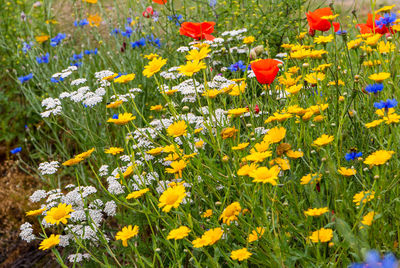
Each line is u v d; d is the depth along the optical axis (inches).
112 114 119.4
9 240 117.1
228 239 64.6
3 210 126.1
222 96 87.0
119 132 117.2
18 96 163.9
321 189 61.0
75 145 144.5
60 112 101.8
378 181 55.9
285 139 76.5
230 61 126.0
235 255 54.1
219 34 137.7
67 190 125.6
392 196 60.6
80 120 128.9
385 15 76.4
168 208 54.7
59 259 63.3
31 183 138.2
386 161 53.9
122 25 173.9
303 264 57.7
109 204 79.4
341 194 61.4
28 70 161.0
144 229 82.1
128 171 72.0
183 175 71.9
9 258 111.3
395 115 59.5
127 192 83.7
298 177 68.6
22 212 125.3
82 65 140.8
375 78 66.1
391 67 78.5
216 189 73.4
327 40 79.0
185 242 61.5
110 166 104.7
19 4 191.5
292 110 64.9
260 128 76.1
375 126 65.4
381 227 57.5
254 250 61.6
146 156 81.8
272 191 62.9
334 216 56.7
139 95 127.2
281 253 55.9
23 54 163.2
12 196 131.4
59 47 155.6
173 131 68.2
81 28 179.0
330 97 83.0
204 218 70.8
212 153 85.4
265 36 124.0
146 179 75.0
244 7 143.8
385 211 57.0
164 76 102.0
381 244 58.7
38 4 185.6
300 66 94.2
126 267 72.8
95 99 96.6
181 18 143.3
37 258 109.9
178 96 105.7
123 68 138.9
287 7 130.6
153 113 123.0
